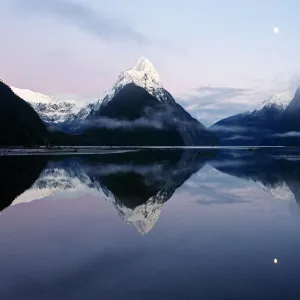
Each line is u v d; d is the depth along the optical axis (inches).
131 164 3476.9
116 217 1060.5
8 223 973.8
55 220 1016.9
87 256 685.3
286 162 3993.6
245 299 491.5
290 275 577.6
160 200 1374.3
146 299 493.7
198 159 4690.0
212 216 1071.6
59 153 5457.7
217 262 644.1
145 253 703.1
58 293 514.6
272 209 1189.7
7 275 585.3
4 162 3334.2
